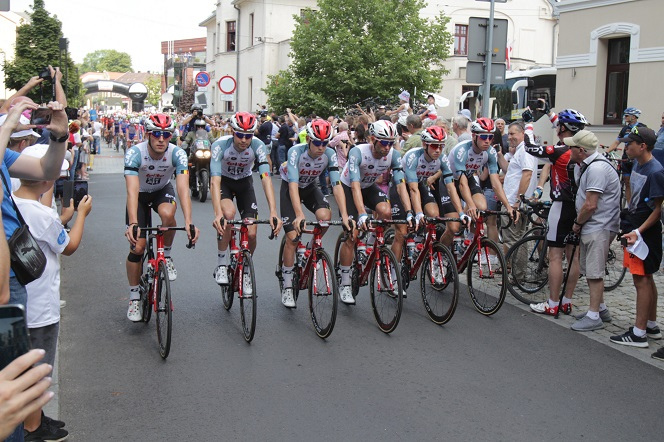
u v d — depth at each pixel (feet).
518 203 22.35
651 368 15.38
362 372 14.78
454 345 16.80
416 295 22.04
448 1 100.48
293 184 17.94
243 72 110.52
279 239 30.50
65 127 8.95
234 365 15.15
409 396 13.42
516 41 103.55
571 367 15.31
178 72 134.51
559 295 19.65
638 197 16.74
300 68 69.36
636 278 16.70
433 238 19.24
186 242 29.45
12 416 4.19
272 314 19.39
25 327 4.55
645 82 38.86
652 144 16.55
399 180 19.24
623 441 11.68
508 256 21.38
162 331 15.64
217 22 118.83
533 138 19.33
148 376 14.40
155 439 11.45
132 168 16.67
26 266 8.73
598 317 18.19
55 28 71.15
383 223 18.16
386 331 17.71
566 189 18.80
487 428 12.01
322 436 11.59
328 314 16.88
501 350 16.44
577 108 43.55
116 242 29.48
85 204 12.37
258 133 58.90
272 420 12.23
